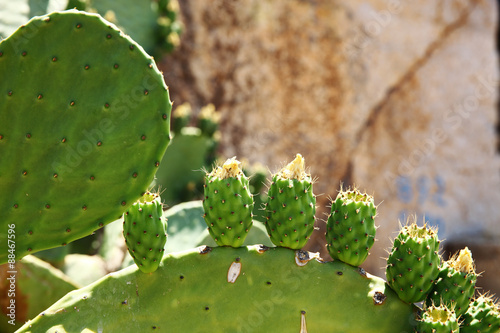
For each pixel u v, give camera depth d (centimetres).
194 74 185
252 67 194
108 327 67
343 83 207
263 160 196
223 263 69
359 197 69
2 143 69
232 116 192
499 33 246
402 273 67
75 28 68
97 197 69
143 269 68
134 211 67
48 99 68
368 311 68
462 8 236
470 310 69
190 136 125
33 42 68
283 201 68
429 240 67
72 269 104
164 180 124
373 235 69
